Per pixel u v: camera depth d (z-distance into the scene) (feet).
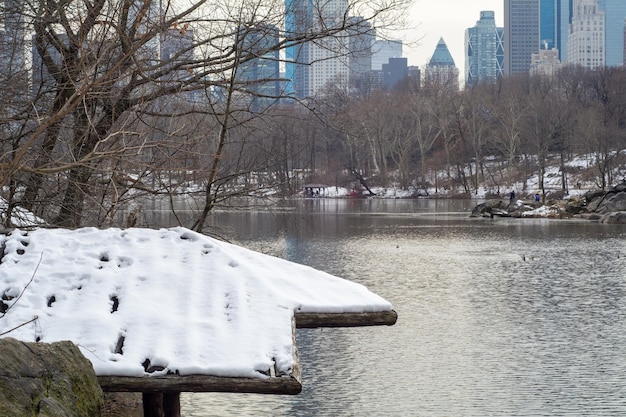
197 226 42.55
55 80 39.65
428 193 347.56
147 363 19.35
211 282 22.03
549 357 63.10
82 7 36.96
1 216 37.68
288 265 24.29
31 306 21.09
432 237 161.17
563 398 52.85
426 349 65.62
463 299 89.10
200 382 18.70
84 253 23.36
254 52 40.86
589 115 318.86
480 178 351.67
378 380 56.95
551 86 427.33
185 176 40.91
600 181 305.32
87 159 28.58
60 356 17.94
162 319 20.40
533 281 101.65
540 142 311.88
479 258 125.80
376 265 117.70
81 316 20.44
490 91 409.90
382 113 337.31
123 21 37.32
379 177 363.76
